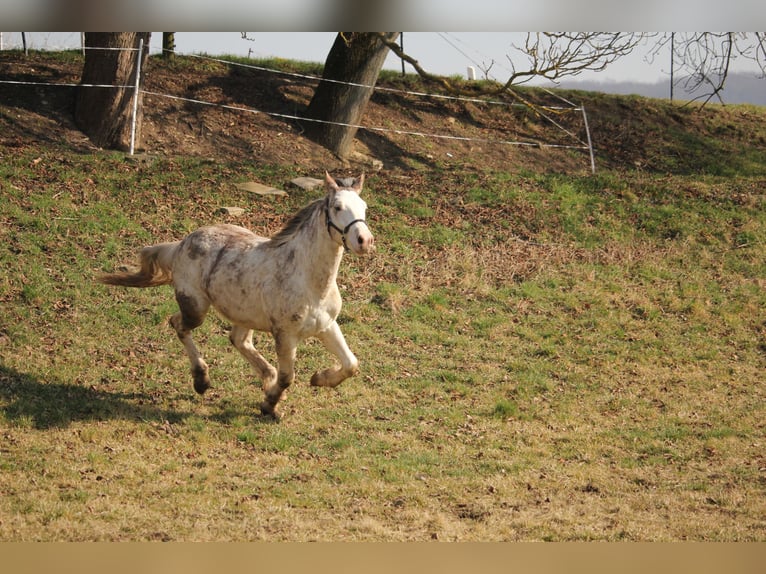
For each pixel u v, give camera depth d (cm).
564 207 2611
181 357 1594
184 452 1228
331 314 1277
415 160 2952
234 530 1004
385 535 1013
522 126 3372
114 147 2538
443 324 1903
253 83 3147
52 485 1088
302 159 2738
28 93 2675
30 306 1677
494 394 1602
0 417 1267
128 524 1001
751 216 2703
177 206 2216
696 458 1359
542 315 2006
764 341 2005
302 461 1240
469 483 1200
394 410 1484
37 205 2045
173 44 3269
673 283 2270
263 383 1387
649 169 3212
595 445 1393
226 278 1301
